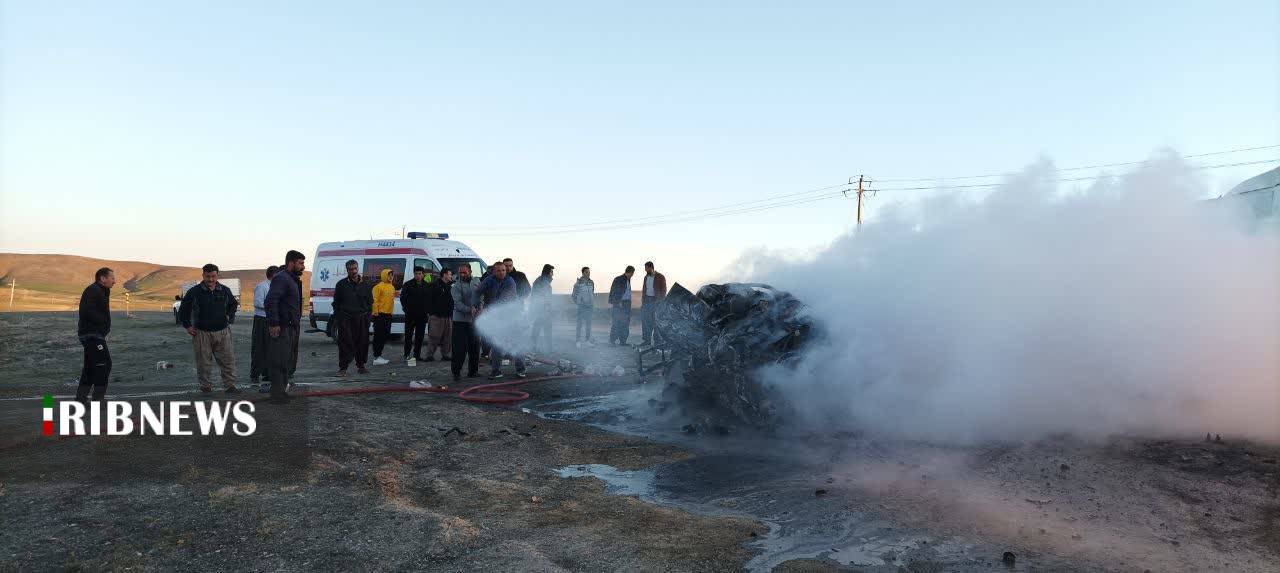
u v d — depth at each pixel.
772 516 4.93
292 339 9.41
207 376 9.16
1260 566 3.98
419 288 13.16
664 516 4.87
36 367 13.20
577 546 4.25
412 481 5.63
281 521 4.49
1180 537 4.39
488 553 4.07
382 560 3.94
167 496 4.87
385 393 9.62
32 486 5.00
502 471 6.08
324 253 17.14
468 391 9.69
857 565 4.04
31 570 3.67
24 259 199.75
